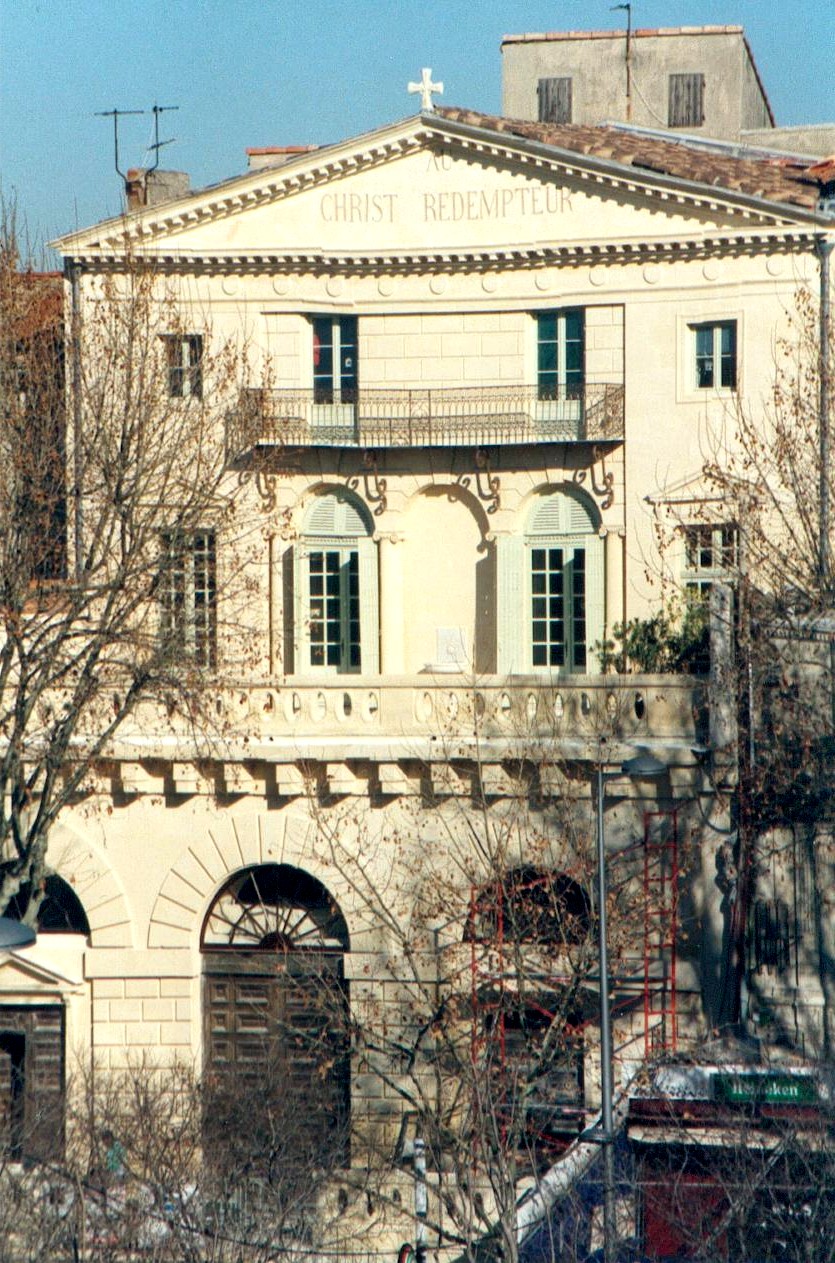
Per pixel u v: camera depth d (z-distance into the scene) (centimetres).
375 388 12094
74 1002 9625
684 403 11719
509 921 9144
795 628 9138
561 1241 6688
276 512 11856
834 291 11531
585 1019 8994
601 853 6869
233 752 9475
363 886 9438
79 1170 7594
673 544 11594
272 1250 7356
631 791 9144
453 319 12075
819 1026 8594
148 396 9544
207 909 9731
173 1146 8144
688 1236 6656
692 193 11575
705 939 9038
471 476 12044
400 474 12094
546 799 9250
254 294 12088
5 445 9431
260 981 9688
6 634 9706
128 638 9200
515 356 12019
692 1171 7094
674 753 9038
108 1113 8031
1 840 8969
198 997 9706
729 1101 7288
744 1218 6638
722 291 11681
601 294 11875
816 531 9881
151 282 10231
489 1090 7556
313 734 9500
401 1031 9138
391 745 9325
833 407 10256
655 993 9044
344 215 12062
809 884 8800
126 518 9306
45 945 9681
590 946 8481
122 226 11838
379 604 12094
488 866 9100
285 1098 8475
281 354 12100
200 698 9406
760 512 10231
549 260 11919
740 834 8956
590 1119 8588
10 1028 9675
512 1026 9150
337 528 12181
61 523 9900
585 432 11756
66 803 9512
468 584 12100
